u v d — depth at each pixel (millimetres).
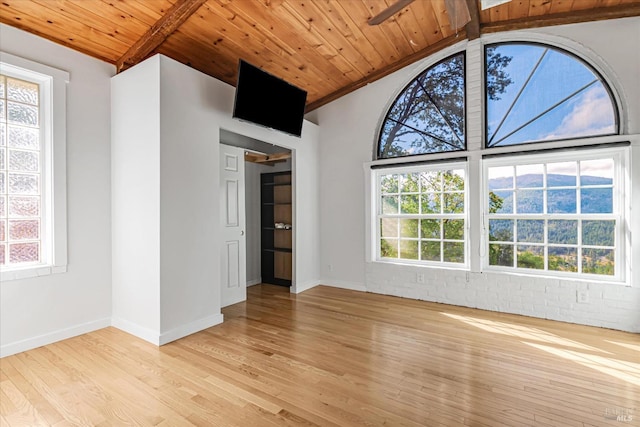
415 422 1711
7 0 2314
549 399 1919
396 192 4434
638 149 2994
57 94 2750
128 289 2975
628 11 3033
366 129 4578
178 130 2881
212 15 2877
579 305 3221
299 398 1932
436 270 4004
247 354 2525
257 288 4719
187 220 2953
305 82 4391
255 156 4832
